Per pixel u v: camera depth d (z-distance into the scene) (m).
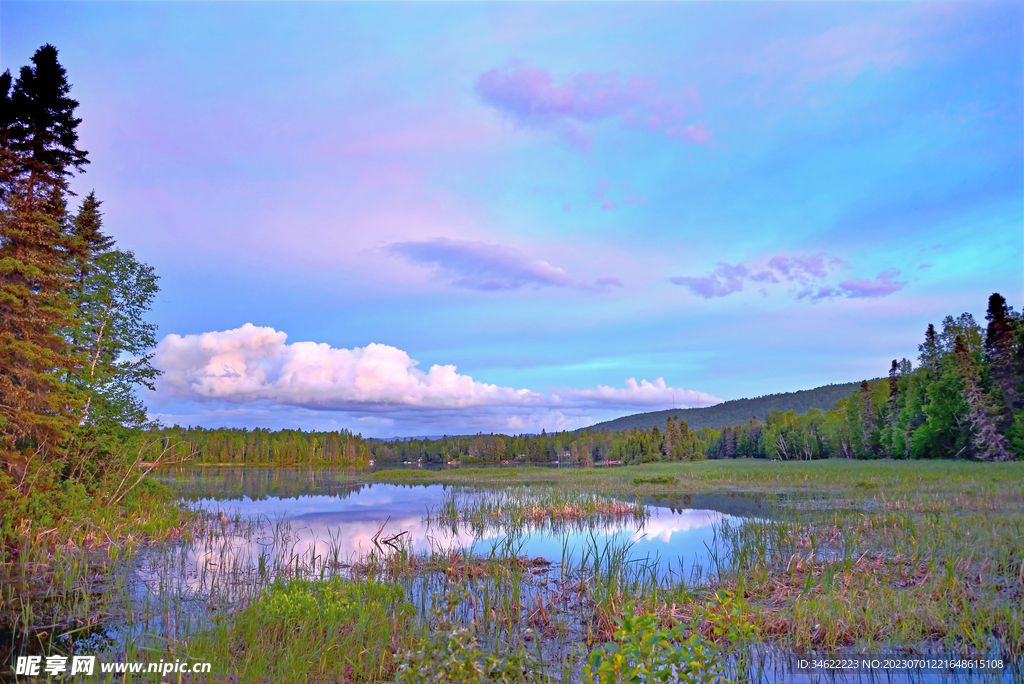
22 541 16.08
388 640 8.12
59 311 19.77
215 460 127.31
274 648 7.86
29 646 8.17
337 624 8.48
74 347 22.89
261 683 6.76
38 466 19.31
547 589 11.39
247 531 20.05
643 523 21.31
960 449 59.75
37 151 21.80
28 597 10.95
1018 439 50.50
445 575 12.61
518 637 8.56
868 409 86.69
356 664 7.39
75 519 18.16
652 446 121.38
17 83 21.86
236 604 10.13
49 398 19.25
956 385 60.75
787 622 8.55
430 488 42.31
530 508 24.72
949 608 8.80
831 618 8.45
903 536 14.38
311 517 24.73
